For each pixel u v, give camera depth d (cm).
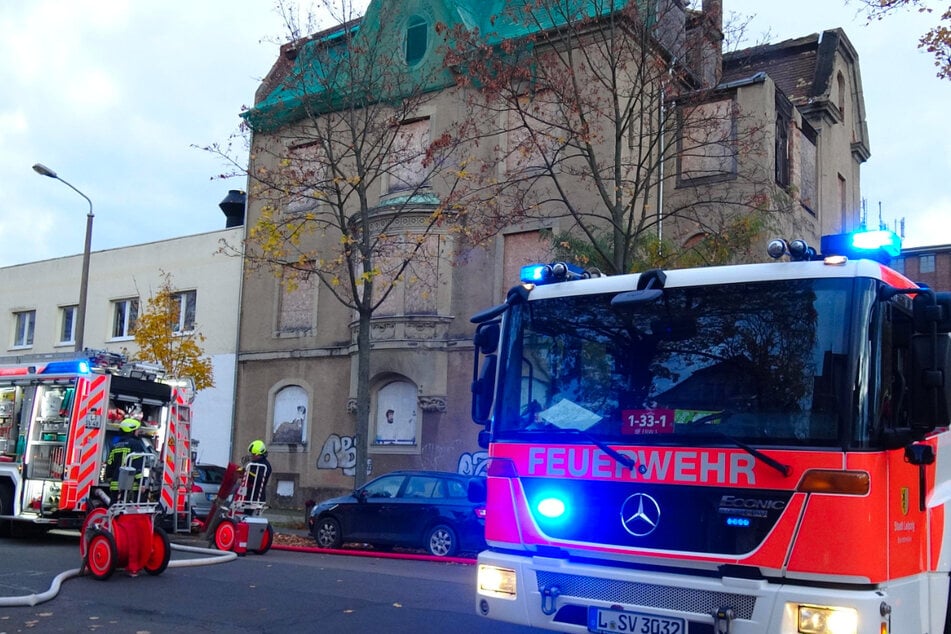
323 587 1039
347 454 2378
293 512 2431
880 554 488
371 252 1897
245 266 2683
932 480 596
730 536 512
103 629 780
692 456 532
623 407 572
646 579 527
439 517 1462
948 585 610
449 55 1773
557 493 577
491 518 608
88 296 3183
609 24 1744
